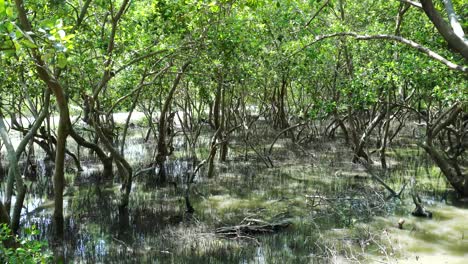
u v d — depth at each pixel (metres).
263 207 12.77
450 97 10.41
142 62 13.27
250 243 10.16
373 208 12.50
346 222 11.45
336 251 9.56
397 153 20.31
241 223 11.21
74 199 13.85
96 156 19.69
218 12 10.50
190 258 9.41
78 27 10.10
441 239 10.24
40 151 21.19
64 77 10.73
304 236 10.52
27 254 4.95
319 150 21.05
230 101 18.95
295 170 17.31
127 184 12.67
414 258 9.25
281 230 10.95
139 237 10.61
